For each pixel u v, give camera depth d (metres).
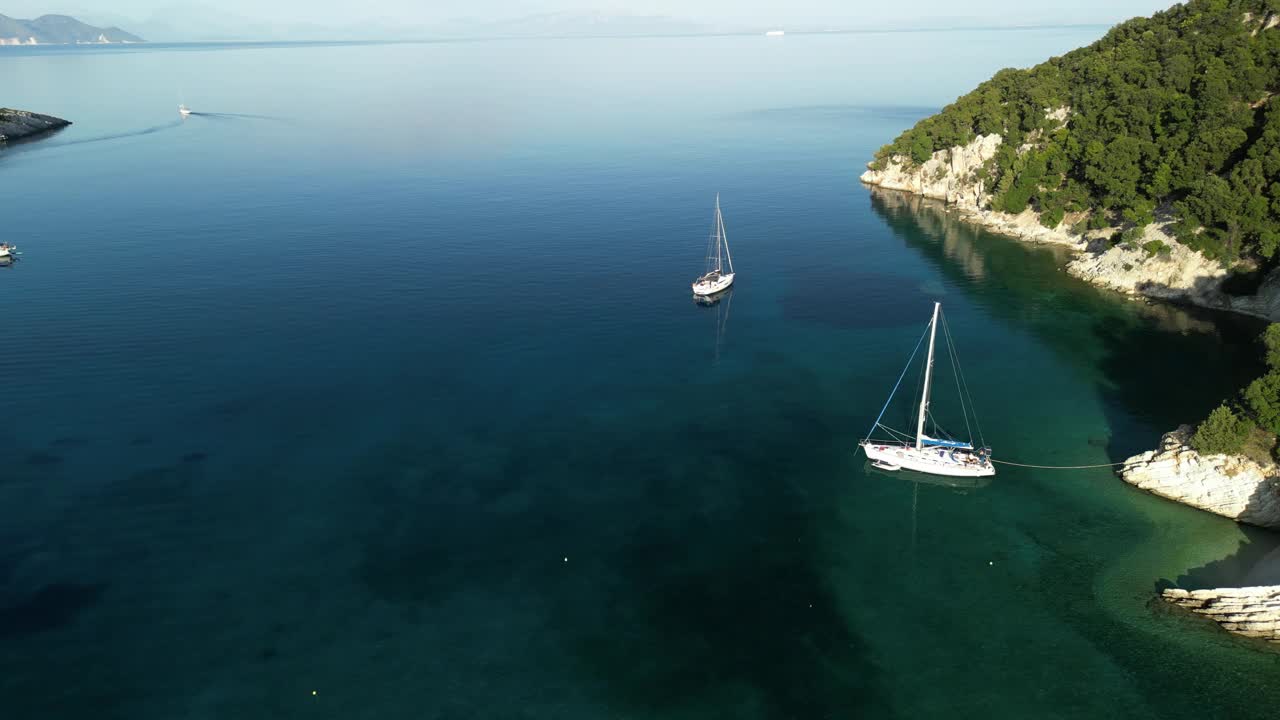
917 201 196.50
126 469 82.56
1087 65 178.00
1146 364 104.44
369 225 169.75
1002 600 65.38
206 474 82.06
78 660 59.16
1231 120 127.31
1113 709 54.91
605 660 60.03
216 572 68.38
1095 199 150.50
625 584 67.81
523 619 63.91
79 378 101.25
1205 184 119.19
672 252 155.88
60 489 78.94
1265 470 71.50
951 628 62.69
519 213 181.38
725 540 73.50
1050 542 71.94
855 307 128.62
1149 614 62.97
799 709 55.72
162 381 101.12
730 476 83.44
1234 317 117.06
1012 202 165.62
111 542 71.69
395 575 68.50
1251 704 54.72
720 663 59.75
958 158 192.75
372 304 127.81
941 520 75.81
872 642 61.53
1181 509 75.19
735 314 126.25
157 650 60.28
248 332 116.06
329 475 82.38
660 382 103.81
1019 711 55.06
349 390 100.25
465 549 71.88
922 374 104.75
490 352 111.81
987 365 106.38
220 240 157.75
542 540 73.31
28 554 69.94
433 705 56.06
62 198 188.75
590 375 105.56
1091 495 78.12
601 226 172.50
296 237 160.62
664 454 87.50
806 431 92.06
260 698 56.41
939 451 84.25
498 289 135.38
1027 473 82.38
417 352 111.31
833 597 66.31
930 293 133.75
